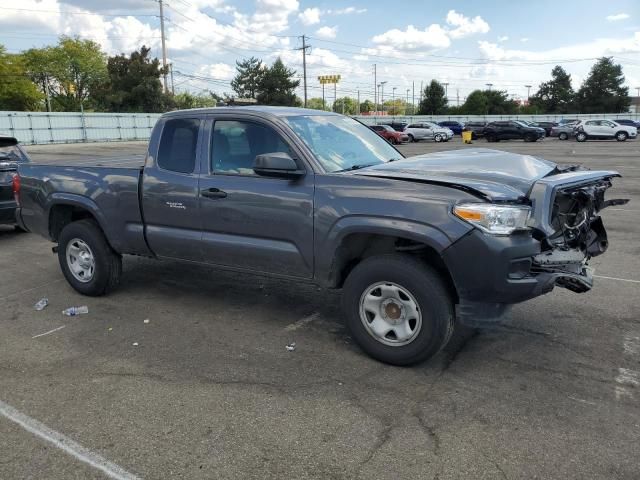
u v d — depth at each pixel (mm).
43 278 6629
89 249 5676
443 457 2986
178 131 5035
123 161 6227
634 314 5078
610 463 2916
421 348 3908
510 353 4285
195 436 3215
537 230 3754
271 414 3445
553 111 106500
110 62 60938
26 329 4949
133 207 5254
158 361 4242
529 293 3672
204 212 4773
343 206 4016
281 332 4793
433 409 3477
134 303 5613
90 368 4133
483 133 44812
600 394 3639
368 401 3588
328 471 2885
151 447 3115
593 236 4793
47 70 83375
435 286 3801
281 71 78000
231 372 4035
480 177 3928
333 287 4340
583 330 4719
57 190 5773
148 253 5340
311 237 4211
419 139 45656
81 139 48000
